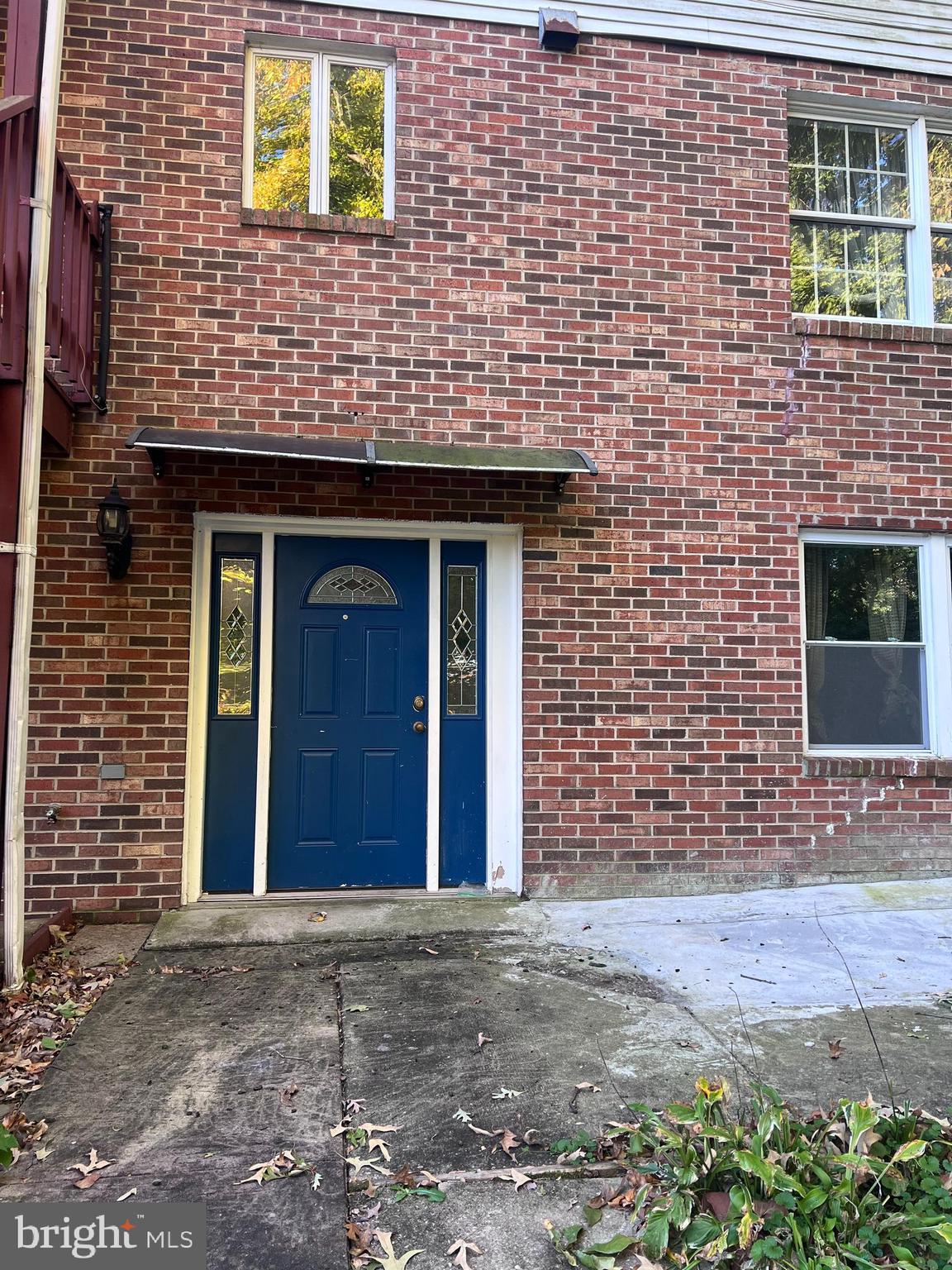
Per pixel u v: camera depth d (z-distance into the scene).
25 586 3.78
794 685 5.55
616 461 5.43
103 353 4.80
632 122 5.57
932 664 5.83
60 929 4.46
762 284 5.69
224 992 3.79
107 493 4.84
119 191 4.96
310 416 5.07
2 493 3.78
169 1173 2.49
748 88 5.75
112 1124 2.75
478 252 5.33
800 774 5.50
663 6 5.62
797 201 5.95
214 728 5.11
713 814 5.38
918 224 6.08
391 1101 2.91
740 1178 2.38
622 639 5.37
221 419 4.98
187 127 5.04
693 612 5.46
